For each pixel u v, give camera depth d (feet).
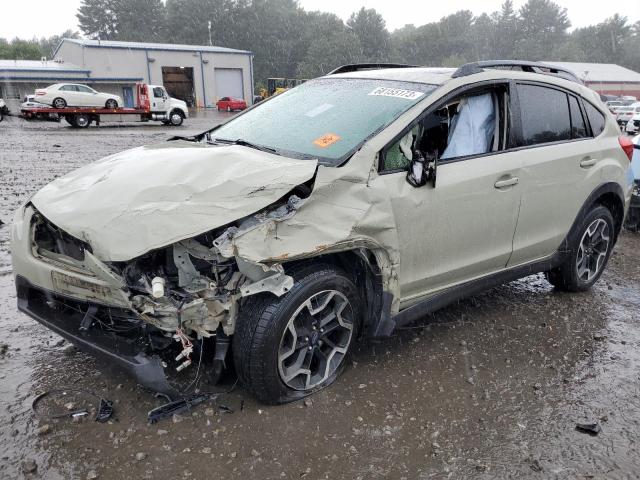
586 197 14.96
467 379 11.46
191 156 10.77
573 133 14.74
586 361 12.51
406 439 9.52
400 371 11.60
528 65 13.79
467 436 9.70
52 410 9.82
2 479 8.21
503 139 12.92
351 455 9.06
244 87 172.14
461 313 14.69
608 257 16.75
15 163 39.78
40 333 12.66
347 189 9.99
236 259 8.95
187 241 9.25
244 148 11.64
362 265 10.80
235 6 317.83
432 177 10.68
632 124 81.61
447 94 11.80
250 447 9.09
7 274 16.29
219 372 10.03
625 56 375.04
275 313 9.44
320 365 10.81
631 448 9.61
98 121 84.64
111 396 10.29
